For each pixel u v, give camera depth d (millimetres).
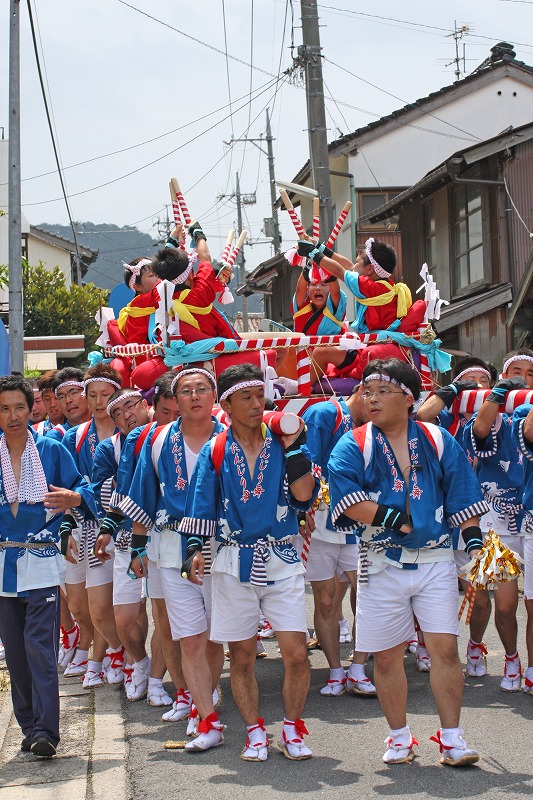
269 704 9172
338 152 38656
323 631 9375
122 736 8312
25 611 7879
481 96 38531
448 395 9039
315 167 21984
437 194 31094
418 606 7082
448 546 7137
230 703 9289
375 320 12055
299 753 7445
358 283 12000
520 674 9234
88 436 10344
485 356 27438
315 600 9422
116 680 10102
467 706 8672
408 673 10000
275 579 7340
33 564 7719
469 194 29125
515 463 9367
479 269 28625
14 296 19438
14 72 19453
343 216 12656
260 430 7418
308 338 11500
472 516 7082
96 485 9484
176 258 11227
